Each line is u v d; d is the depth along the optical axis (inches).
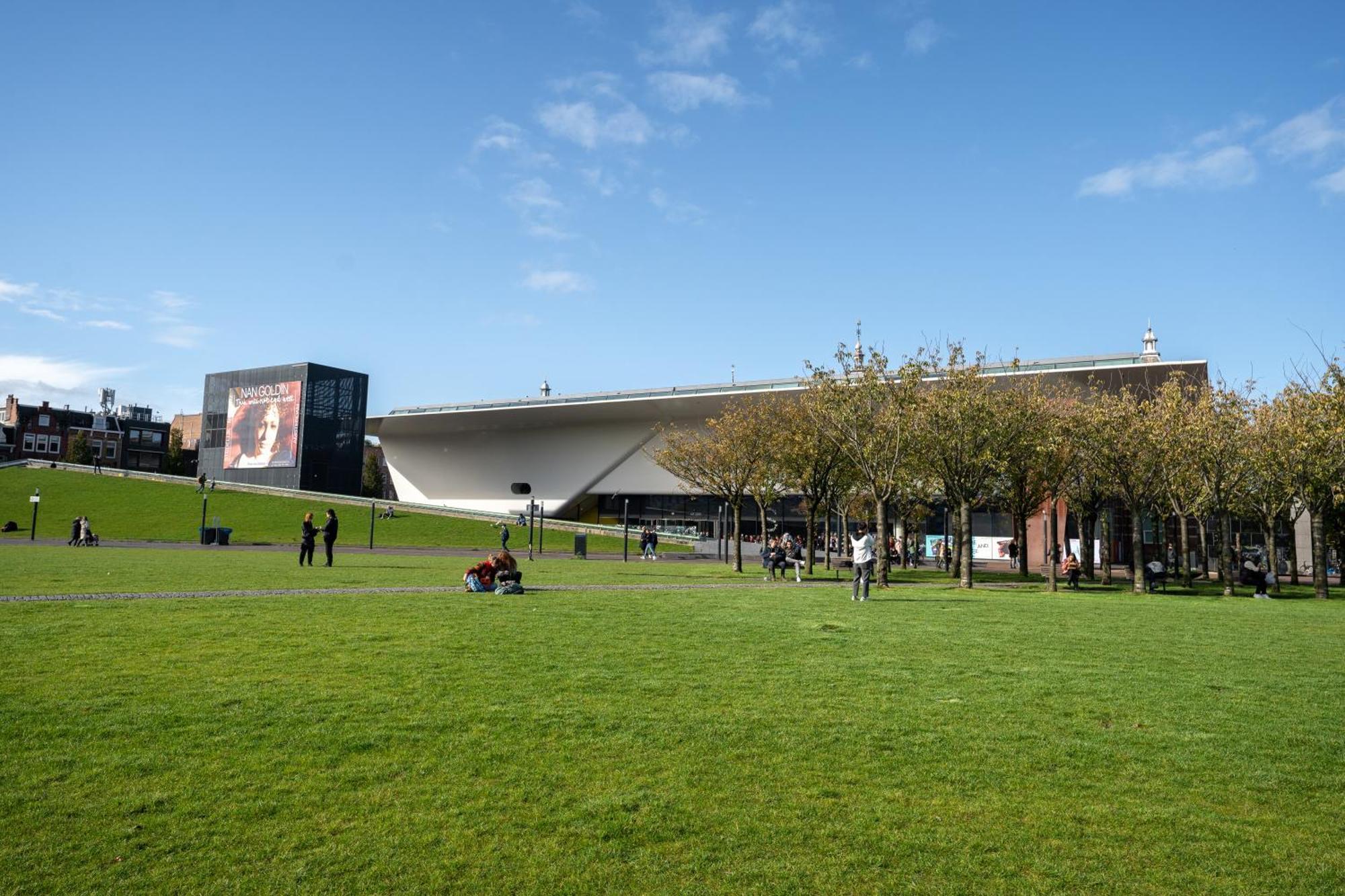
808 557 1494.8
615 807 254.4
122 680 390.6
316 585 900.6
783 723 342.3
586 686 399.2
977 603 881.5
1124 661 502.3
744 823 246.2
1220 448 1193.4
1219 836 246.4
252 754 291.0
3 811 240.7
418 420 3752.5
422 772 279.0
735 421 1648.6
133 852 219.0
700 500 3341.5
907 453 1282.0
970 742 323.9
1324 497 1154.0
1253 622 741.9
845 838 239.0
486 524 2723.9
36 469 3452.3
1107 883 217.0
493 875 212.2
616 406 3184.1
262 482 3474.4
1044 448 1230.9
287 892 201.8
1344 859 232.5
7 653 449.4
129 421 4923.7
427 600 751.7
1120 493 1374.3
